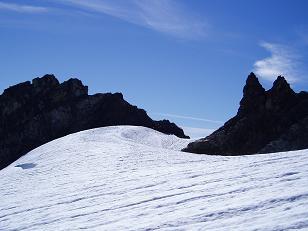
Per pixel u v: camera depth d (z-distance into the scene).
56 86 109.19
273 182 17.39
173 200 18.39
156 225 14.59
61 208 22.00
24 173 42.31
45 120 103.12
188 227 13.49
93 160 41.75
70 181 31.72
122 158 40.84
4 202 27.72
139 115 112.81
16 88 107.69
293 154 26.30
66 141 69.50
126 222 16.11
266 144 72.25
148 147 52.12
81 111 107.12
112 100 111.38
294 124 73.00
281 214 12.24
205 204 16.19
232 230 11.93
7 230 19.33
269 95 79.25
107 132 82.44
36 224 19.30
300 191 14.37
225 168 25.19
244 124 76.44
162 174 27.64
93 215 18.78
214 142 75.06
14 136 100.25
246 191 16.83
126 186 25.09
